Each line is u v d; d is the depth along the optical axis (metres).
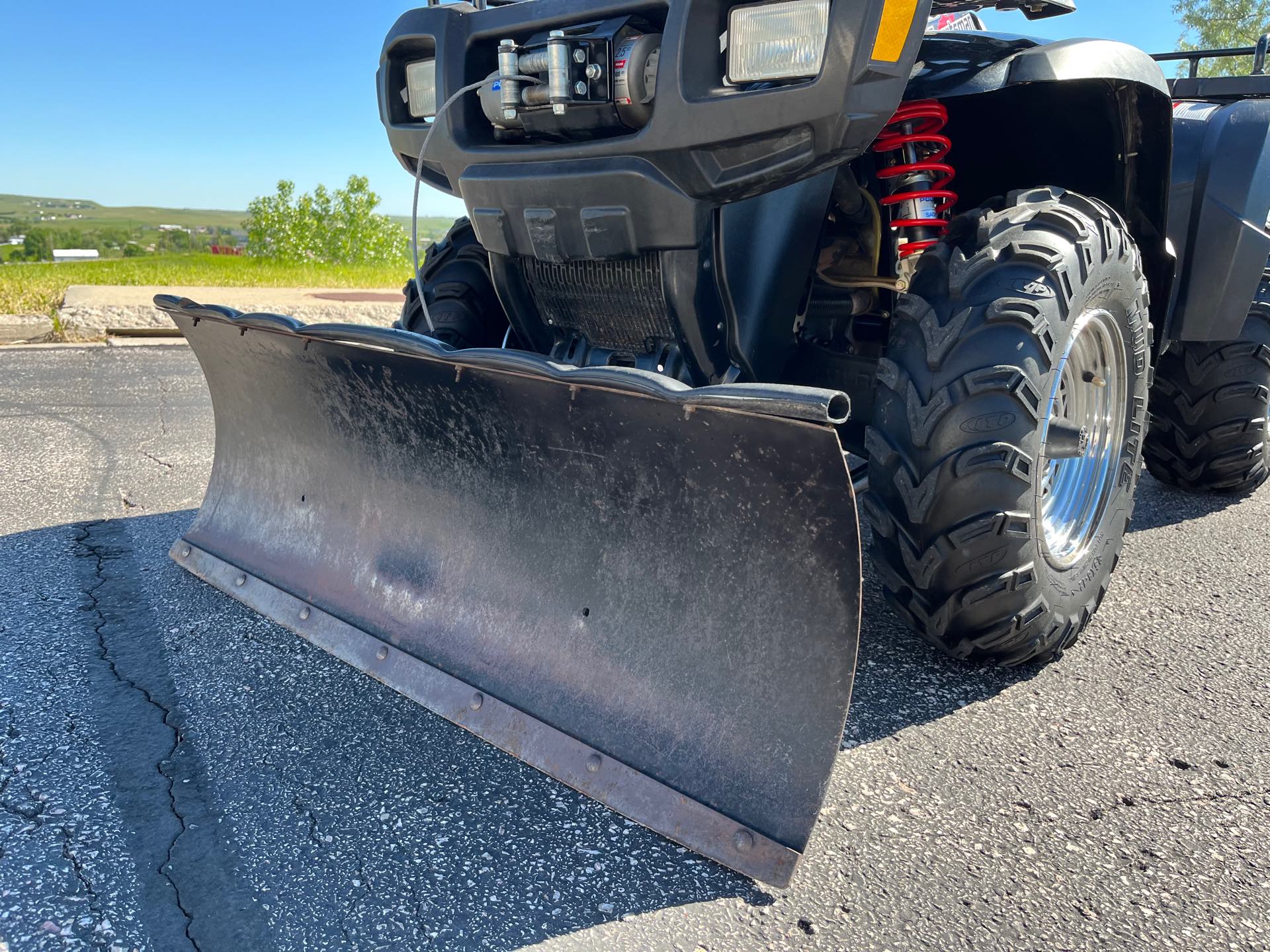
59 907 1.43
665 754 1.68
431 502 2.19
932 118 2.29
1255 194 3.09
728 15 1.89
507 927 1.43
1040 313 1.94
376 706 2.10
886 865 1.59
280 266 17.36
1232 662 2.40
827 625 1.52
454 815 1.71
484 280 2.85
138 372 6.65
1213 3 26.50
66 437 4.61
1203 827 1.71
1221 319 3.19
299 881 1.52
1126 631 2.59
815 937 1.42
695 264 2.06
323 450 2.45
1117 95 2.37
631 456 1.70
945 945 1.40
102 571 2.83
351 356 2.10
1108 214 2.24
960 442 1.94
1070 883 1.55
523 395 1.77
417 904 1.48
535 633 1.94
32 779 1.77
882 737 2.01
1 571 2.79
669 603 1.73
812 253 2.32
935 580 2.07
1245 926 1.45
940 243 2.14
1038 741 2.00
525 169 2.11
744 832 1.55
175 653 2.31
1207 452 3.67
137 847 1.59
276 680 2.20
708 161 1.92
